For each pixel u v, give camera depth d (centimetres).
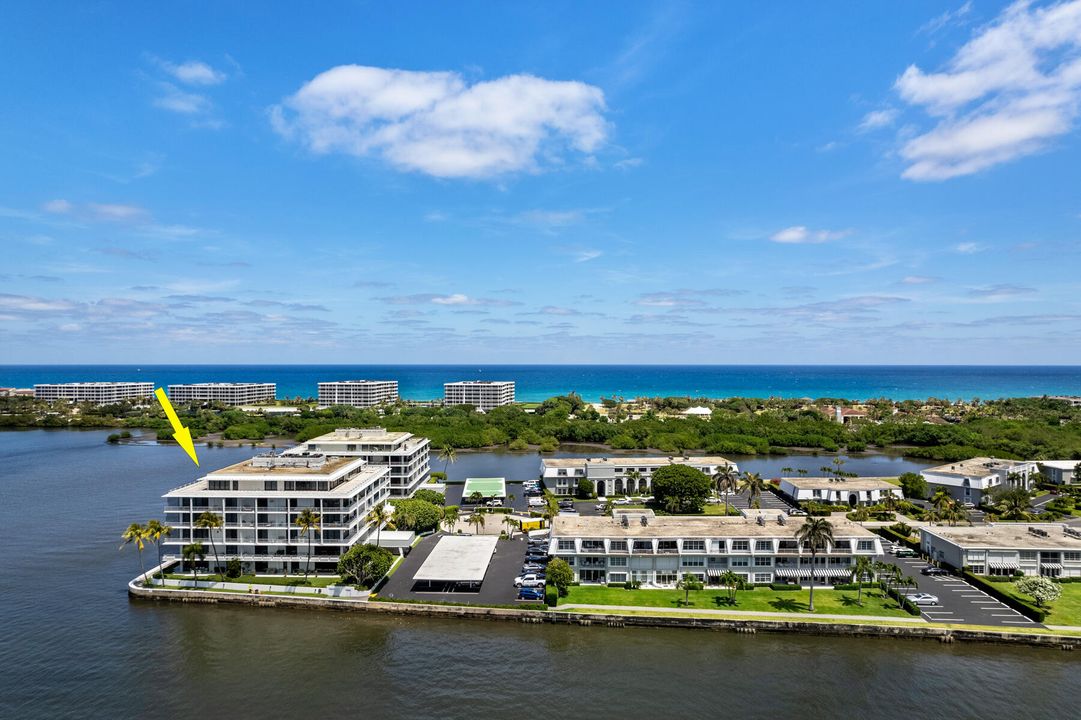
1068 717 8131
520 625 10719
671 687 8781
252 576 12400
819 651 9812
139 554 13300
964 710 8275
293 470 13550
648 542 12244
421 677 8994
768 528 12750
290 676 9012
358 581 11869
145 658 9500
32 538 15062
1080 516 17238
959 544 12825
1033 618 10562
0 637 10131
